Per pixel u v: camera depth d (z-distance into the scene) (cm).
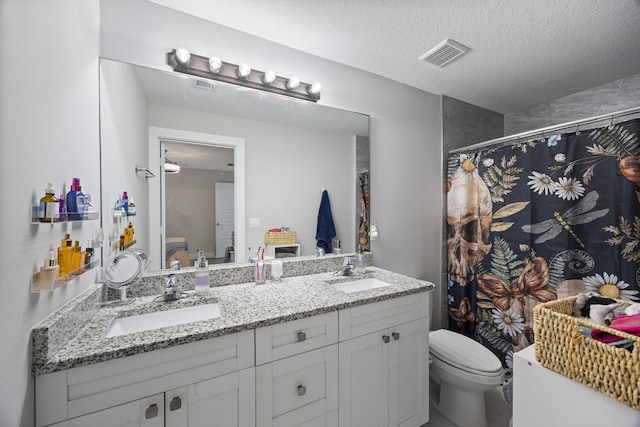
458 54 175
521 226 187
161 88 142
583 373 73
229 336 101
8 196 65
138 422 88
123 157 134
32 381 76
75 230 99
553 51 170
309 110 182
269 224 171
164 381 91
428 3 133
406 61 186
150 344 88
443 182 240
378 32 156
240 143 162
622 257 145
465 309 225
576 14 137
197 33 146
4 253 64
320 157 186
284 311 115
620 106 203
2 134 64
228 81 155
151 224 142
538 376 84
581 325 74
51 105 84
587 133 159
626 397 64
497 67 190
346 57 182
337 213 192
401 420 147
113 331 106
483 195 211
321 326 121
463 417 158
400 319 147
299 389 114
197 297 132
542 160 177
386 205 212
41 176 79
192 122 150
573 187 163
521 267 188
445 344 174
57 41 88
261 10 140
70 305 92
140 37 134
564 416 77
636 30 149
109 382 84
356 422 131
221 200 158
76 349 84
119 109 132
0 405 62
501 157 199
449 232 238
